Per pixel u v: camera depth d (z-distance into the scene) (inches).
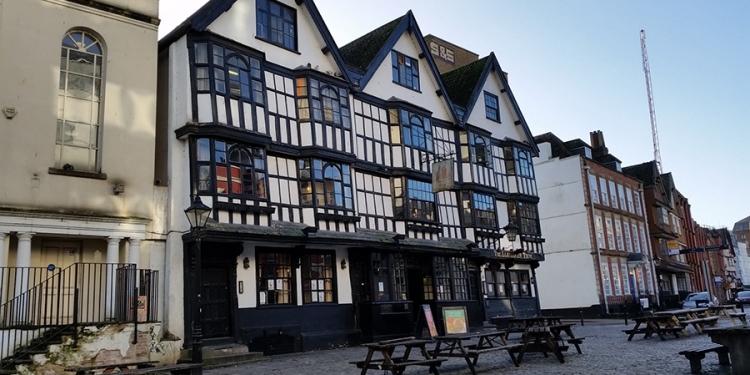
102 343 464.8
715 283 2477.9
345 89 743.1
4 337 441.7
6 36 499.2
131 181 553.0
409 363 366.6
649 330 599.8
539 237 1087.0
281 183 660.7
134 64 574.6
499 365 452.8
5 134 486.9
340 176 711.7
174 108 603.2
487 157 986.7
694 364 363.3
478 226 929.5
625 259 1428.4
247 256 625.0
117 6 569.9
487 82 1059.3
